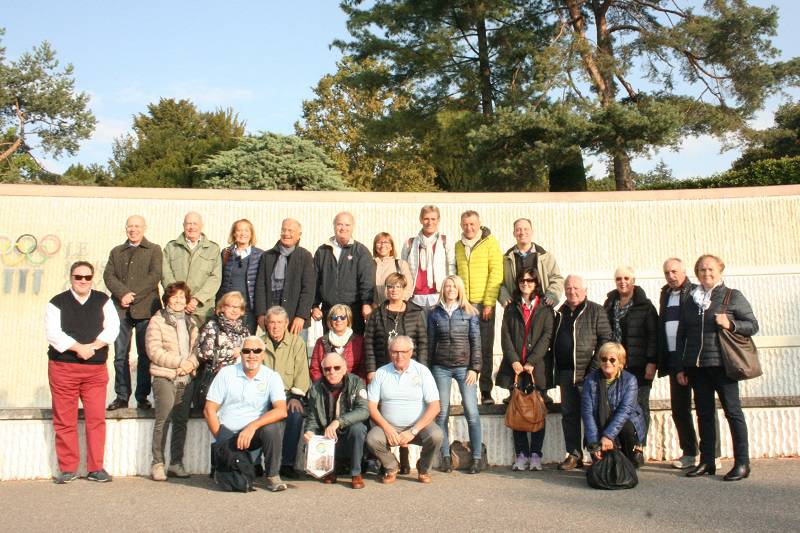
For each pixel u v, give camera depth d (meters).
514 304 7.84
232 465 6.58
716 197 11.28
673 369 7.32
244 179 16.47
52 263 10.71
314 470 6.73
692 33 18.28
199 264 8.05
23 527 5.25
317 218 11.16
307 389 7.50
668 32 18.80
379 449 6.84
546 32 20.00
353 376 7.07
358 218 11.23
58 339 7.08
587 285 11.12
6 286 10.62
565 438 7.58
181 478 7.30
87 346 7.12
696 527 5.01
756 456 7.86
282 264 8.10
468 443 7.68
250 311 8.25
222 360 7.30
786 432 7.88
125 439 7.58
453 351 7.50
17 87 33.12
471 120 19.14
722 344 6.78
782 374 10.66
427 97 20.83
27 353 10.50
